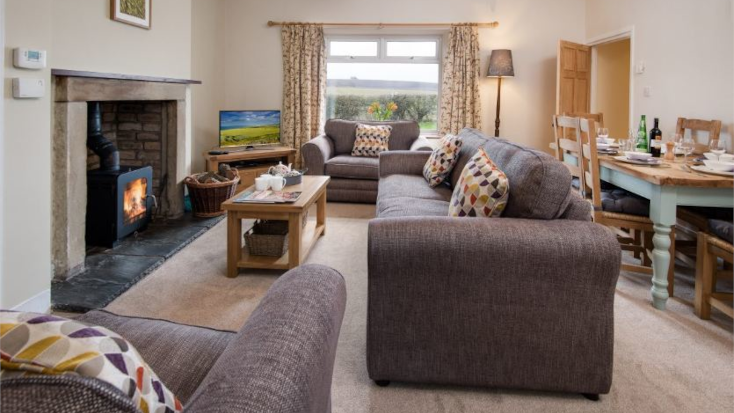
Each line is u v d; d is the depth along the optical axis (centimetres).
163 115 418
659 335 220
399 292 171
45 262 237
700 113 388
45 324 54
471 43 593
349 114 643
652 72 454
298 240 286
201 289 270
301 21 609
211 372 76
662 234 244
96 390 48
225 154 505
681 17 411
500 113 611
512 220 178
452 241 166
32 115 226
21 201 221
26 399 45
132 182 348
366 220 443
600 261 163
